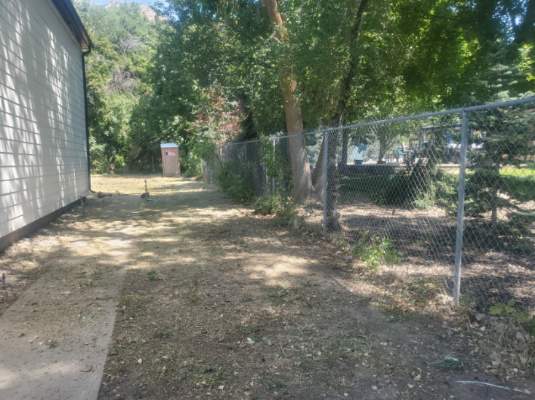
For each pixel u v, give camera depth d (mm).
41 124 7996
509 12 8414
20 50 6887
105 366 2934
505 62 10852
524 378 2791
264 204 9594
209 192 14898
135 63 34031
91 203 11789
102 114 28016
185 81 18047
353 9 6699
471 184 5641
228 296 4305
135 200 12477
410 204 8484
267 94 11117
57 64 9438
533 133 4617
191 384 2723
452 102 10781
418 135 6879
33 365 2943
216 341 3318
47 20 8641
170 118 25969
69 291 4445
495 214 5676
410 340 3328
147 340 3328
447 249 6004
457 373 2857
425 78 10562
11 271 5129
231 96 15703
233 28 12211
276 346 3236
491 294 4188
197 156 21016
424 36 10070
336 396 2609
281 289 4504
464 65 10664
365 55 7348
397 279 4734
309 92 7883
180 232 7652
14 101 6539
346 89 7289
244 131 14672
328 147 6906
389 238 6277
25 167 6988
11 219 6324
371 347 3217
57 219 8961
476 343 3254
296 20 7203
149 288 4551
